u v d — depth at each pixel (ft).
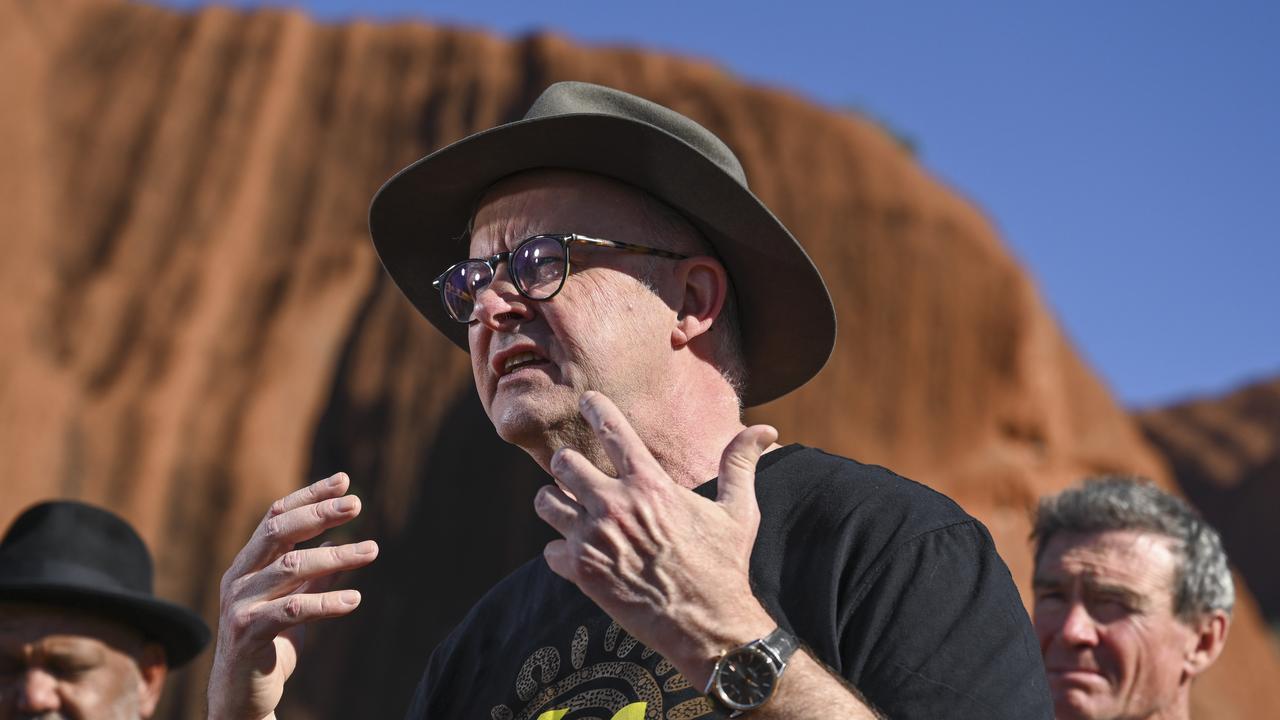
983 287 94.27
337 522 5.85
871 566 5.40
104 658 11.14
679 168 6.37
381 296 103.81
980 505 83.61
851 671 5.22
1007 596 5.35
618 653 5.69
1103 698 9.93
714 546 4.94
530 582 6.50
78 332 97.40
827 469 5.84
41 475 88.89
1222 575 10.32
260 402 95.35
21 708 10.84
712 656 4.83
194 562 89.20
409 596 92.94
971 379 90.79
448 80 111.86
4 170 100.27
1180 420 189.26
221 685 5.93
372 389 100.17
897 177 98.48
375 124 110.63
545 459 6.34
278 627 5.75
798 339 7.06
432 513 96.02
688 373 6.54
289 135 109.91
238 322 100.63
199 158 107.24
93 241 102.58
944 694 5.05
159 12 115.14
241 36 113.70
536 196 6.57
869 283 93.15
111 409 93.04
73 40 112.57
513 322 6.35
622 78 107.86
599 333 6.26
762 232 6.53
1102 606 10.06
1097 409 100.73
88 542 11.52
